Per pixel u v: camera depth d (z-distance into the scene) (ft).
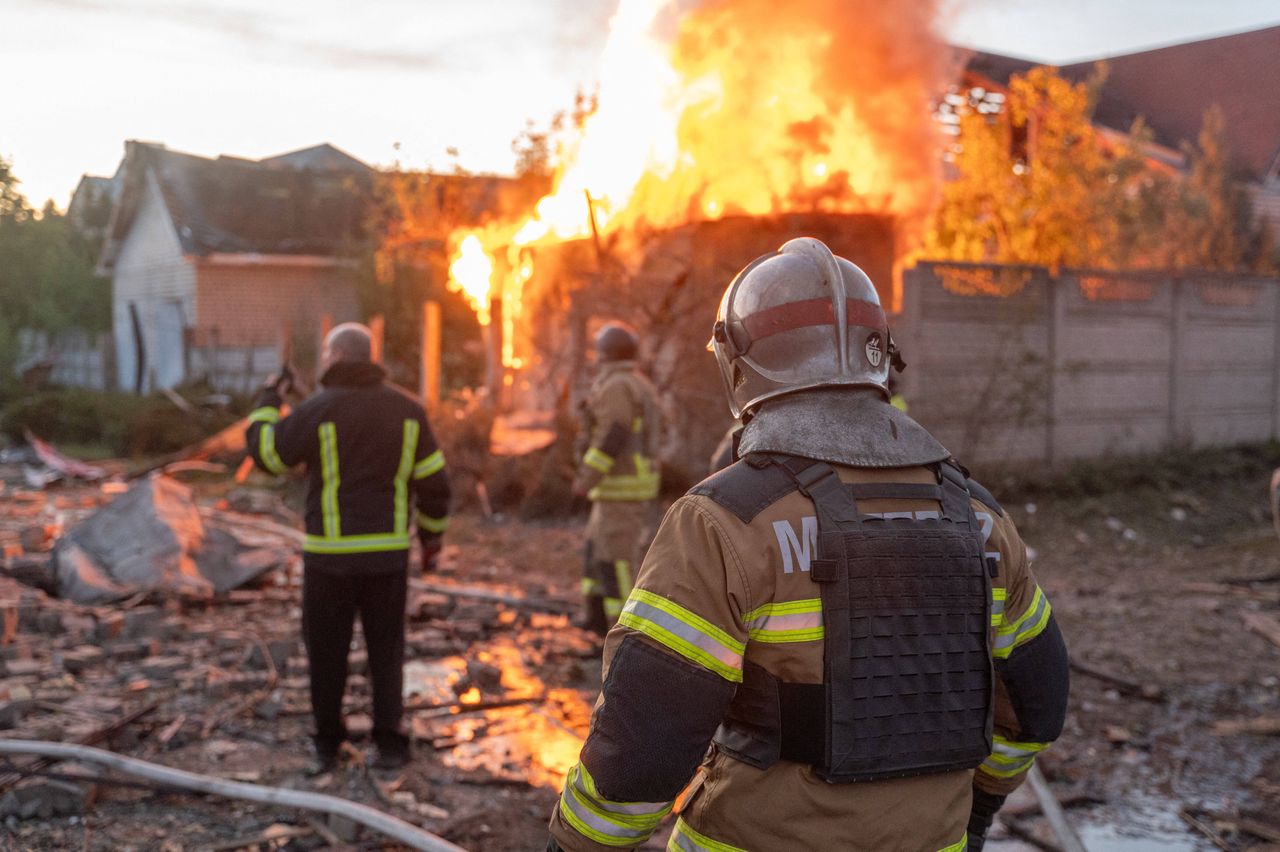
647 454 20.44
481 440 38.06
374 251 67.00
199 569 23.48
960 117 50.72
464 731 16.33
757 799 5.38
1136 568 30.30
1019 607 6.16
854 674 5.30
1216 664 20.68
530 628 22.58
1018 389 38.83
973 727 5.61
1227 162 55.72
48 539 28.68
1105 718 17.95
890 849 5.36
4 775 13.35
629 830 5.32
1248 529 35.96
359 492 14.28
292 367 15.62
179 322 71.87
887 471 5.79
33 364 77.77
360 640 20.02
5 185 79.92
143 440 49.85
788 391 5.85
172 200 70.49
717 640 5.28
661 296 36.42
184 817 13.05
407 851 12.46
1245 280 46.32
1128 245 49.29
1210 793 15.15
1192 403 44.75
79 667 18.06
